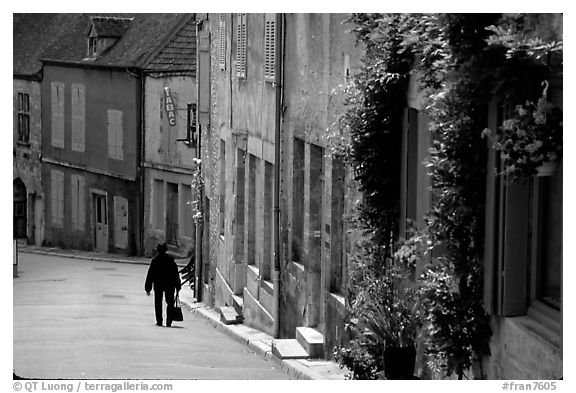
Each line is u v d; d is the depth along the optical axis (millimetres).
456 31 13461
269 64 26891
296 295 24297
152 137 53844
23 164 63812
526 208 13508
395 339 16281
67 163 59969
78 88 58625
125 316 34531
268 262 28453
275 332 25984
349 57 20031
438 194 14570
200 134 41031
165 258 32125
